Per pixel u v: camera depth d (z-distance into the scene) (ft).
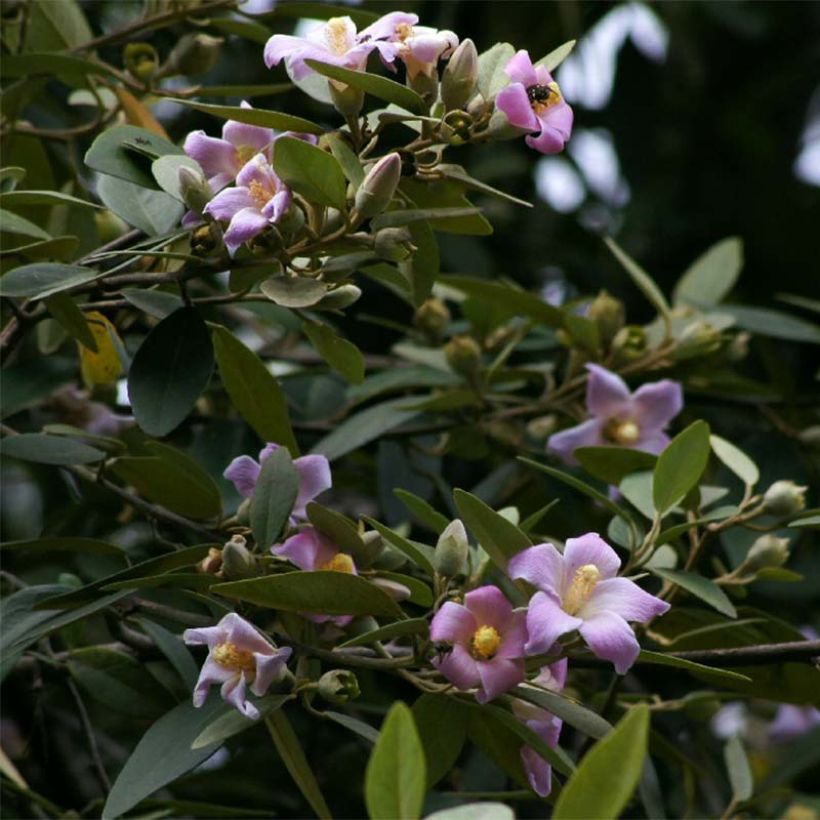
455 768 9.13
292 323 8.98
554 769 8.25
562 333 9.22
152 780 8.00
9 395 8.76
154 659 8.59
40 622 8.17
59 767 9.21
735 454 8.60
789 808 9.44
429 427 9.21
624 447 8.64
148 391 8.25
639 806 8.89
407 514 9.10
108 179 8.45
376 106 9.66
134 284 8.27
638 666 9.02
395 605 8.02
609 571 7.99
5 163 9.00
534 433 9.24
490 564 8.29
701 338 9.14
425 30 8.10
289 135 7.98
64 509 9.16
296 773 8.11
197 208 8.12
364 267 8.25
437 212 8.09
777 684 8.57
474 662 7.95
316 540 8.11
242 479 8.21
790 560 9.41
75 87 9.20
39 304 8.50
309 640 8.11
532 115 8.05
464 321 9.53
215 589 7.99
